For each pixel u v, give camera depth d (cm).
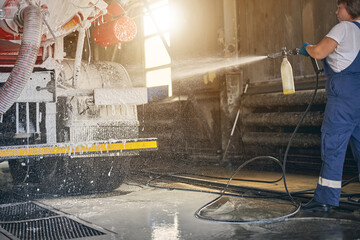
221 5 700
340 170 286
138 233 250
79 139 365
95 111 375
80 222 284
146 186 455
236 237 234
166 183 480
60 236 250
